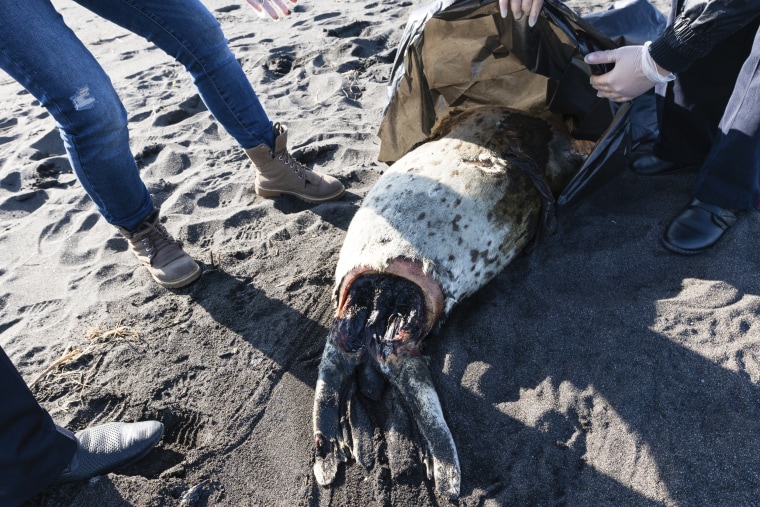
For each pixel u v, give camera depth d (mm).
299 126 4465
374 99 4742
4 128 5121
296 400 2477
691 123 3016
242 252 3299
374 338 2502
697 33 2109
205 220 3566
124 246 3494
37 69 2229
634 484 1988
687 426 2084
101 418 2496
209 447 2326
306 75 5270
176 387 2592
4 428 1898
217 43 2951
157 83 5531
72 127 2445
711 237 2699
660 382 2219
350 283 2646
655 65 2270
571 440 2139
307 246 3283
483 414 2283
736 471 1944
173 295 3078
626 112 2672
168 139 4516
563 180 3092
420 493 2092
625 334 2400
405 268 2547
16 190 4195
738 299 2447
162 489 2172
